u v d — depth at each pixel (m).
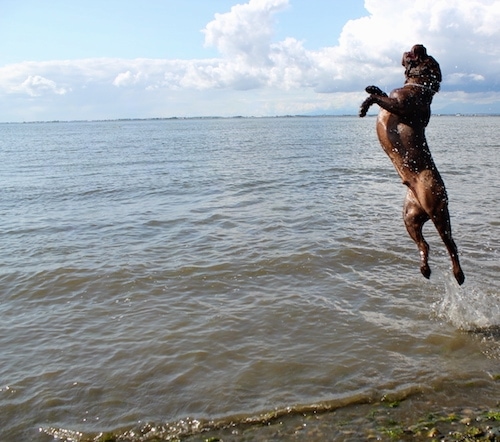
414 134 5.95
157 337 6.99
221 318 7.52
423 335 6.82
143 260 10.21
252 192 18.11
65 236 12.34
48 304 8.30
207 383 5.86
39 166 29.52
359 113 5.99
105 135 85.38
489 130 82.00
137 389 5.80
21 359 6.55
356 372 5.98
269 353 6.46
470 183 19.20
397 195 17.00
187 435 5.02
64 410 5.47
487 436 4.70
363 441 4.73
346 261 9.87
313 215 13.80
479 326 7.02
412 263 9.68
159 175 23.80
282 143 49.59
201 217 14.02
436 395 5.46
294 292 8.45
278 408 5.34
